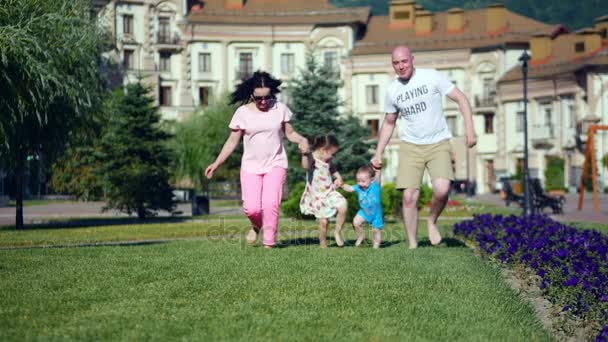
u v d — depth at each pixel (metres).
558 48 92.50
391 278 10.73
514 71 93.19
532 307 9.64
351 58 98.50
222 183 75.19
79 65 29.66
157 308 8.49
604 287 9.38
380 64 97.88
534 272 12.30
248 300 9.02
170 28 95.69
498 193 91.19
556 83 88.38
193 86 96.88
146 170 40.25
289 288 9.75
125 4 92.81
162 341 7.04
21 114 26.20
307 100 46.75
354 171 48.53
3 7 26.38
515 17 98.06
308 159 16.08
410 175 15.86
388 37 99.81
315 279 10.46
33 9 27.25
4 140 28.02
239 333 7.33
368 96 98.69
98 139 34.38
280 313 8.29
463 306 8.93
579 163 85.50
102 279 10.37
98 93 32.19
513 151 93.62
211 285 9.92
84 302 8.80
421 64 97.81
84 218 41.44
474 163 96.81
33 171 33.31
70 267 11.60
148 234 24.12
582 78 85.00
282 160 15.52
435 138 15.68
